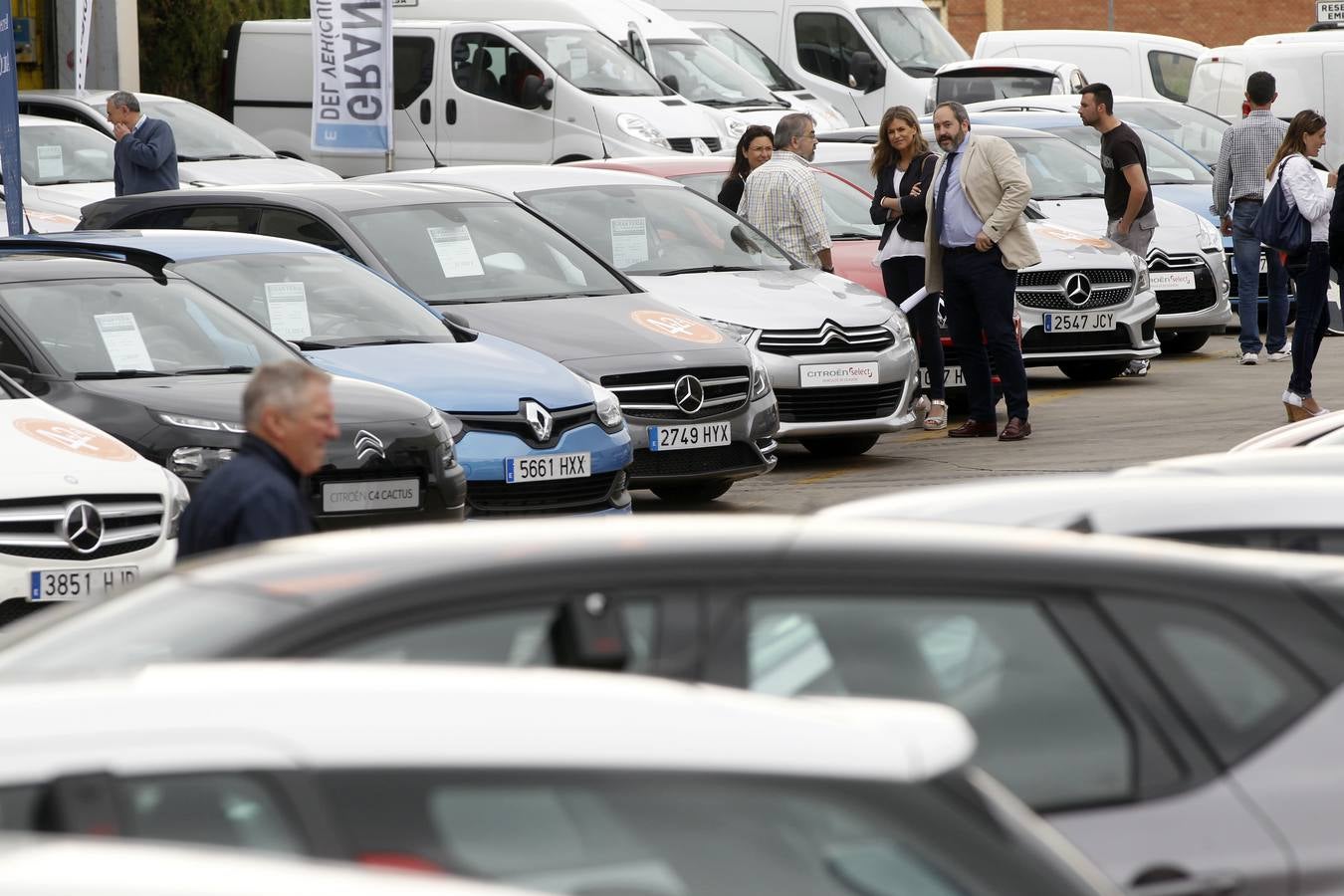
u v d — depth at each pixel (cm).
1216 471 1396
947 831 642
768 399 2973
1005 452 3428
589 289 3078
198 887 469
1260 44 6544
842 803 642
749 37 7425
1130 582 925
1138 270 4222
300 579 901
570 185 3506
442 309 2903
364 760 633
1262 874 882
